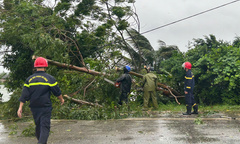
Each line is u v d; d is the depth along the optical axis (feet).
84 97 27.73
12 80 37.35
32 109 11.40
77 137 14.62
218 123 18.19
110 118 22.36
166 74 37.40
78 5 35.86
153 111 27.12
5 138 14.98
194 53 35.45
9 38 32.22
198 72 32.86
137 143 12.87
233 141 12.72
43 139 10.82
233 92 30.45
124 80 26.50
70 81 29.58
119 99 26.71
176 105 32.91
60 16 36.40
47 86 11.48
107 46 39.50
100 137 14.46
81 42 35.83
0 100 33.58
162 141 13.15
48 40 26.30
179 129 16.30
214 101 33.42
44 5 37.40
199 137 13.78
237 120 19.39
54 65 27.61
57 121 21.35
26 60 36.14
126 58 41.96
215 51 32.35
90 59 35.78
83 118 22.31
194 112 24.06
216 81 30.35
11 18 32.40
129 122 19.99
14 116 23.67
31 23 31.01
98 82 29.01
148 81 28.86
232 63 29.63
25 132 15.74
